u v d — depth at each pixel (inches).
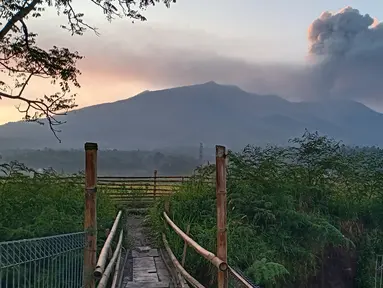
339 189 353.1
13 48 293.7
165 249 329.1
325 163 350.3
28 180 283.4
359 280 321.7
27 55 296.5
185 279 244.2
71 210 275.1
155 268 292.0
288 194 329.7
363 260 325.4
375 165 366.0
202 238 284.5
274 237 301.1
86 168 170.2
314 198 345.1
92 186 169.8
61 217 234.2
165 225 343.9
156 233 370.3
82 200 297.3
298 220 309.9
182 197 363.3
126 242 359.6
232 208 311.7
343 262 325.7
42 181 296.2
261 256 275.3
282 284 292.5
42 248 135.5
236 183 330.0
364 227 344.2
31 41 301.3
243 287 186.5
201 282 276.1
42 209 250.5
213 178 373.4
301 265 301.3
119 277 261.6
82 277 164.2
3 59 299.6
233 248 273.3
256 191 322.7
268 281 262.7
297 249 300.2
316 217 320.5
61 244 145.1
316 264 311.9
